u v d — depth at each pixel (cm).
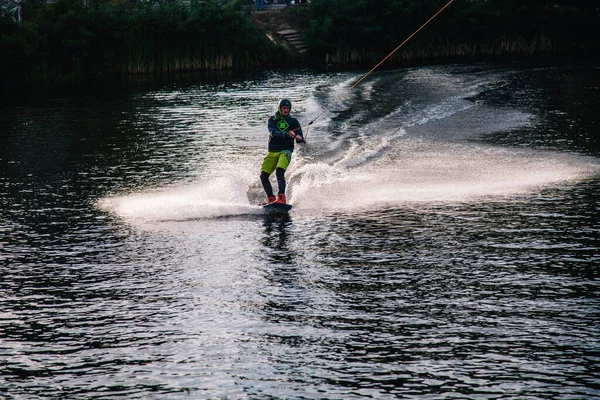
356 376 2025
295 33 17612
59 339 2317
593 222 3525
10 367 2131
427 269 2908
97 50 14575
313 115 7650
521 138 6059
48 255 3188
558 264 2930
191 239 3394
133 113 8506
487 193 4200
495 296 2602
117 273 2933
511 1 17912
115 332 2361
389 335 2288
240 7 16088
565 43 17862
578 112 7481
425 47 17250
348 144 5897
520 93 9306
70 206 4066
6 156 5731
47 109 9106
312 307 2534
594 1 18838
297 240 3347
